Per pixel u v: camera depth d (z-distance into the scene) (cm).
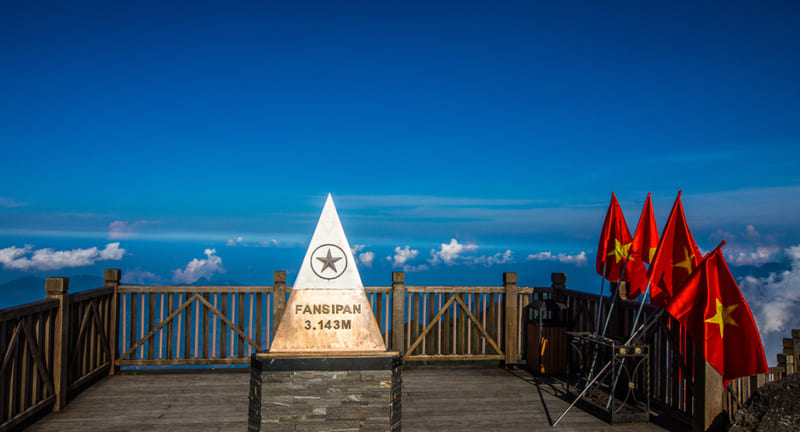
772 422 425
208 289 742
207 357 738
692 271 521
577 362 744
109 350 726
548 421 552
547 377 738
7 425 463
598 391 647
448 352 787
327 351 452
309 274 464
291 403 431
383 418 439
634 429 529
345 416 436
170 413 561
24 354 498
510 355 789
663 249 548
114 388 657
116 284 734
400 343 770
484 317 800
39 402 532
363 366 438
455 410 587
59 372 566
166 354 738
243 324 745
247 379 704
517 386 691
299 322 456
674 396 560
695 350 490
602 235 688
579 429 527
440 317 791
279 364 431
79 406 583
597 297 702
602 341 583
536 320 755
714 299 471
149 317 737
